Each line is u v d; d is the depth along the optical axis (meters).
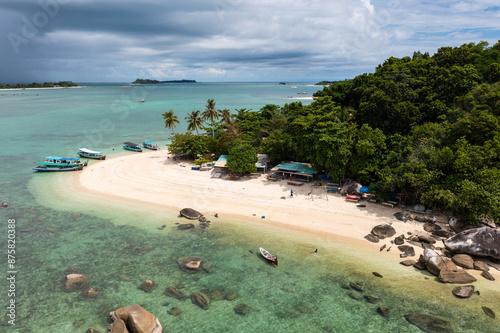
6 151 81.31
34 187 55.12
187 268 30.86
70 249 34.72
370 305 25.66
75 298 26.67
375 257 32.41
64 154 79.25
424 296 26.48
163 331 23.09
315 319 24.28
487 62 63.16
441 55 72.81
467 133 41.97
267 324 23.84
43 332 23.02
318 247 34.72
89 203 48.25
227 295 27.02
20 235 37.81
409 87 61.66
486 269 29.34
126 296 26.92
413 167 41.44
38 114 158.75
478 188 34.53
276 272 30.31
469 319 23.84
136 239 37.06
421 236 35.03
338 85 83.06
